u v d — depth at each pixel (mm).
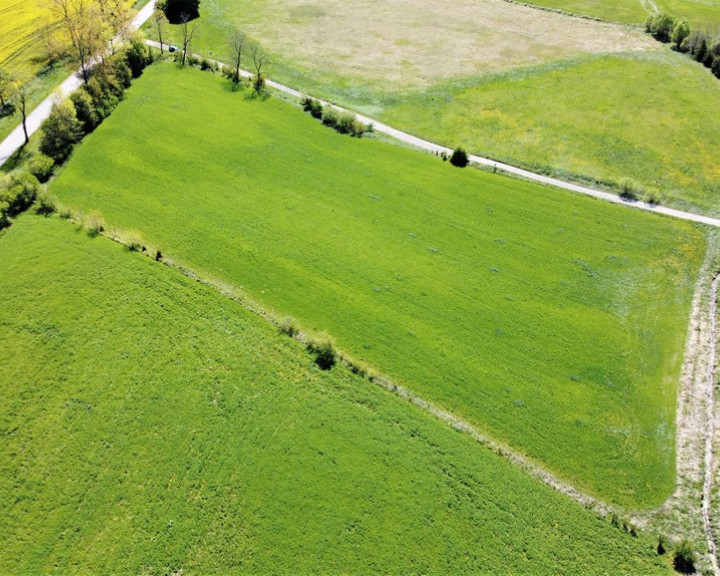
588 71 93812
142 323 49438
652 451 44531
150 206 61500
